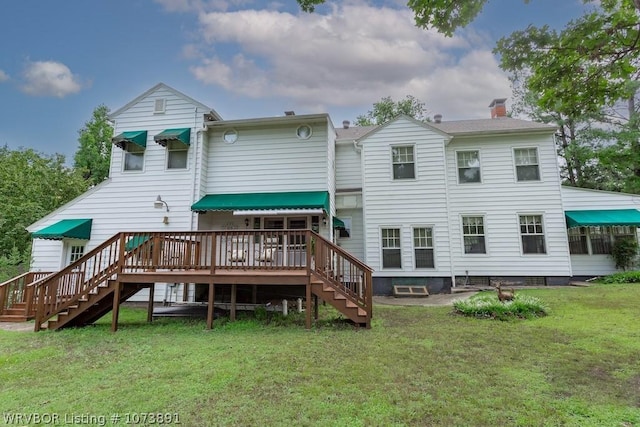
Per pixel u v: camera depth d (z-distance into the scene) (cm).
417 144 1570
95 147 3316
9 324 1021
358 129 1984
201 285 1350
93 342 761
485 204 1572
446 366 554
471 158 1617
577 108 662
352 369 544
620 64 593
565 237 1490
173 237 1049
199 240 1034
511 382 488
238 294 1306
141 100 1459
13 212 1938
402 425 374
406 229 1528
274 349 666
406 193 1548
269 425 377
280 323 930
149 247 962
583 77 628
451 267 1475
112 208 1409
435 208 1519
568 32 593
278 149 1404
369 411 405
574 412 400
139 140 1386
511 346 657
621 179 2241
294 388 474
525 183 1552
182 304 1260
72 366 595
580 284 1445
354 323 902
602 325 785
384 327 845
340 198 1638
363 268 874
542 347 647
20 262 1752
